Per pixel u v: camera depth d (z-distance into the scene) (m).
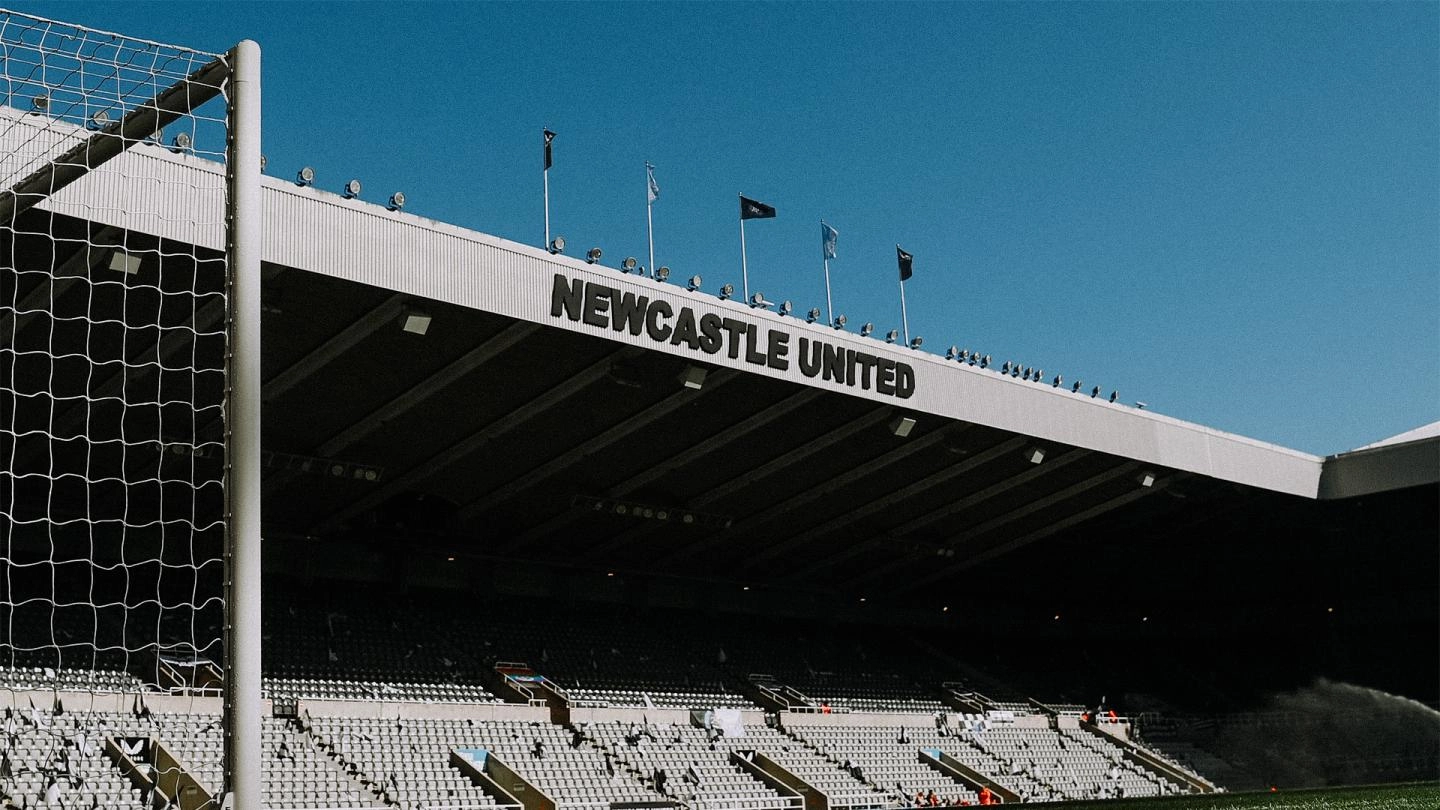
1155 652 74.00
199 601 44.38
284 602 48.31
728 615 63.72
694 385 38.38
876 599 68.44
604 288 35.47
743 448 46.84
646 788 42.91
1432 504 58.38
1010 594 71.75
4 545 40.72
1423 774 62.75
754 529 55.50
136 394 36.53
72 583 42.22
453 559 54.81
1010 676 69.81
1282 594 70.50
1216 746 66.56
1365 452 55.16
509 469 46.19
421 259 32.06
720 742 49.12
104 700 35.69
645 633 58.78
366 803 36.00
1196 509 58.69
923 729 57.41
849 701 58.62
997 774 53.97
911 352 42.91
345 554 51.47
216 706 37.28
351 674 44.97
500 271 33.53
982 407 44.56
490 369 38.38
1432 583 66.38
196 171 27.95
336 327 34.50
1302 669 70.38
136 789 31.88
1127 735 65.06
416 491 47.31
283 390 37.44
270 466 42.66
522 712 45.84
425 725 42.28
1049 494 54.44
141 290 30.70
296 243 29.91
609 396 41.25
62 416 37.19
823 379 40.25
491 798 38.97
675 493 50.84
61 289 30.28
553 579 58.31
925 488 51.94
